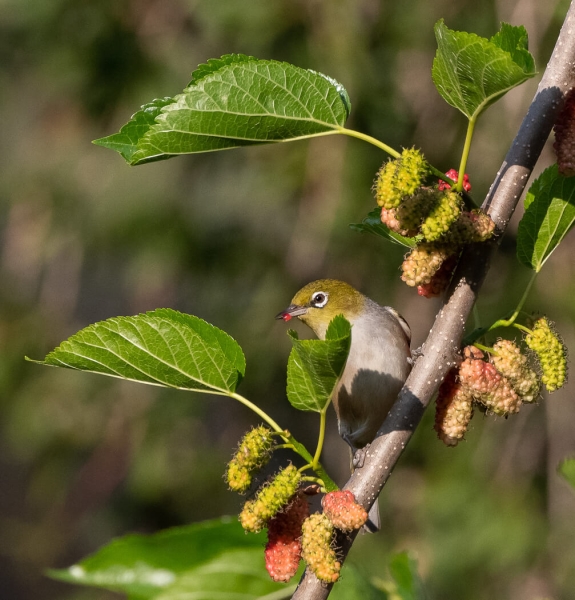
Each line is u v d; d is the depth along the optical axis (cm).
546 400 1195
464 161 374
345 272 1295
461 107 380
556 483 1172
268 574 406
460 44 352
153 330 394
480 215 374
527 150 393
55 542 1407
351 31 1225
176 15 1327
